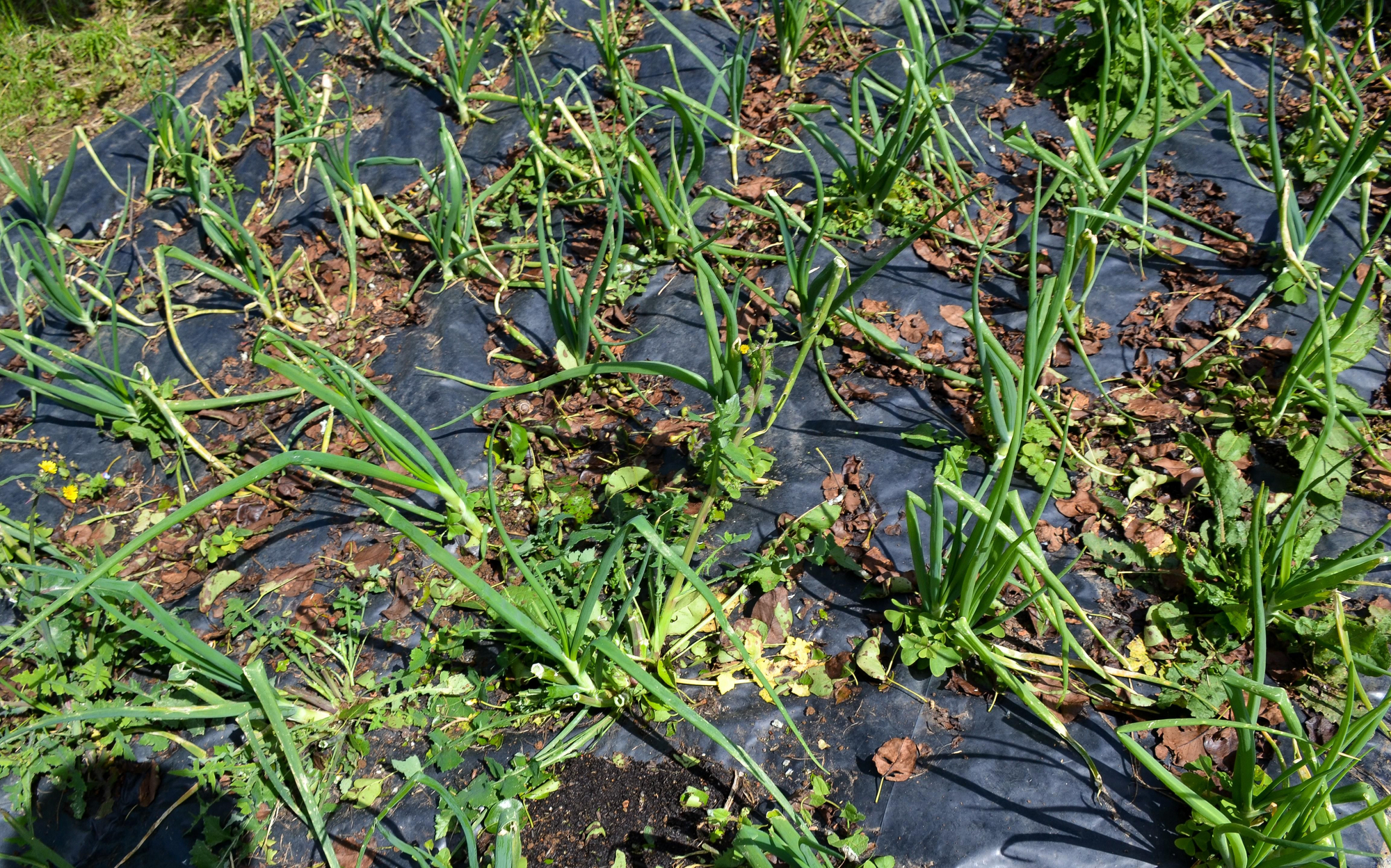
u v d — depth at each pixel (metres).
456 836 1.99
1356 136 2.61
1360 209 3.02
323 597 2.48
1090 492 2.45
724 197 3.12
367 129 4.08
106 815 2.13
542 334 3.19
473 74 3.89
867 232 3.27
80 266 3.66
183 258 3.11
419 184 3.82
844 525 2.48
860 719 2.09
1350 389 2.51
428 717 2.19
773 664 2.21
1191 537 2.33
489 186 3.55
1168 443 2.53
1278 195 2.75
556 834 1.98
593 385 2.95
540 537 2.48
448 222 3.12
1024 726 2.03
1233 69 3.64
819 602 2.32
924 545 2.40
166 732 2.22
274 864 2.02
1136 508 2.42
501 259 3.43
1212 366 2.69
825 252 3.24
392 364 3.16
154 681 2.37
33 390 3.00
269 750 2.16
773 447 2.72
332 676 2.30
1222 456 2.45
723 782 2.03
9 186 3.34
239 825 2.06
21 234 3.42
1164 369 2.75
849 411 2.76
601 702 2.15
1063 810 1.90
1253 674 1.97
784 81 3.94
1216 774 1.87
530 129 3.43
